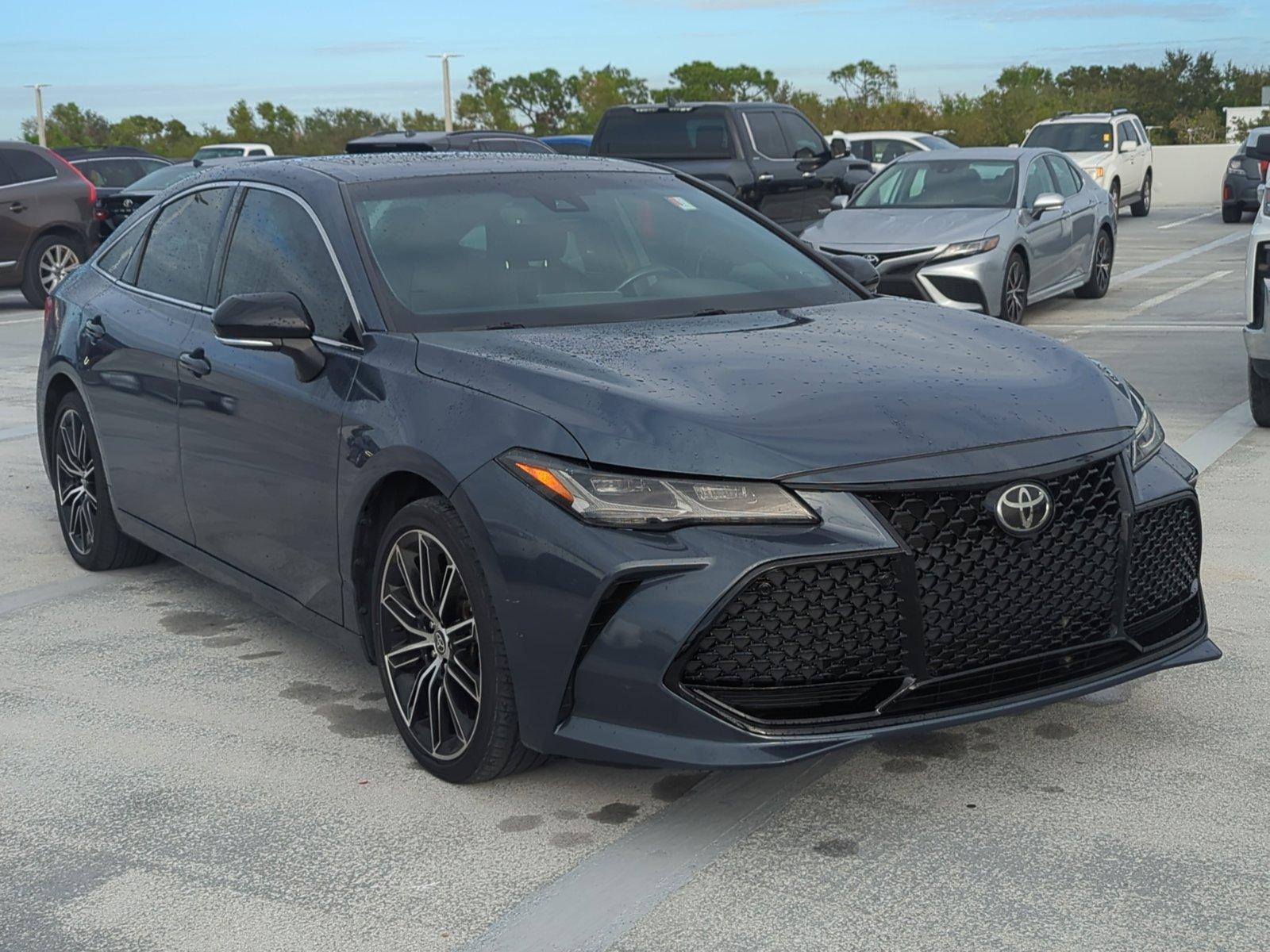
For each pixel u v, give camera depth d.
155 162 23.22
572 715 3.05
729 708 2.90
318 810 3.29
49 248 15.66
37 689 4.13
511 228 4.11
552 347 3.45
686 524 2.90
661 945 2.65
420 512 3.32
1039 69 51.06
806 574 2.91
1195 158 32.72
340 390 3.66
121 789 3.43
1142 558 3.29
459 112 63.94
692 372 3.26
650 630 2.90
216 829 3.20
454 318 3.71
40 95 62.69
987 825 3.11
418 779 3.45
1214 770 3.37
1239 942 2.61
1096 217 13.05
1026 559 3.04
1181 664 3.36
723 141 15.22
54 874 3.00
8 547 5.78
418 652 3.48
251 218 4.41
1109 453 3.18
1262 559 5.06
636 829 3.14
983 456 3.03
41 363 5.52
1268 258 6.78
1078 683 3.16
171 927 2.78
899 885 2.86
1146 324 11.55
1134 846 3.00
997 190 11.70
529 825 3.18
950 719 2.99
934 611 2.99
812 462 2.94
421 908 2.82
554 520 2.99
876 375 3.28
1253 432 7.17
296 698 4.02
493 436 3.16
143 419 4.68
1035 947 2.61
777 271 4.29
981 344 3.62
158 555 5.53
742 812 3.21
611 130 15.84
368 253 3.87
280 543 3.99
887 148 25.55
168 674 4.25
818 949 2.62
